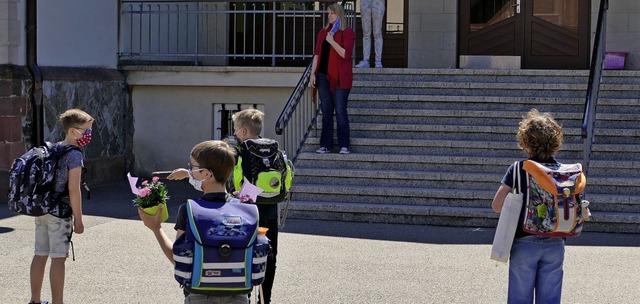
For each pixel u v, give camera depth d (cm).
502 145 1120
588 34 1428
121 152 1377
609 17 1406
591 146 1077
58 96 1216
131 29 1387
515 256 544
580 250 891
